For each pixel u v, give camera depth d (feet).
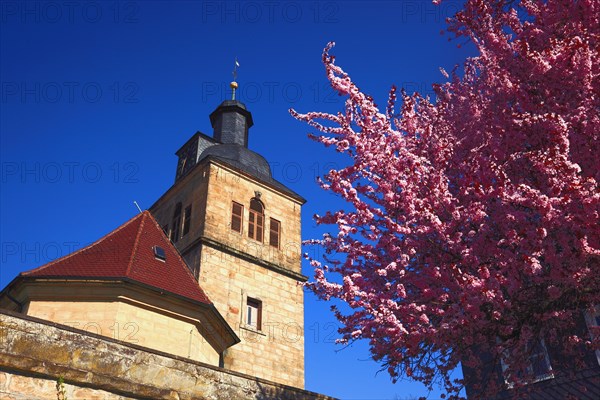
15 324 34.12
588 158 26.76
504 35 31.78
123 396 37.01
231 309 75.66
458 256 28.99
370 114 29.43
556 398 41.32
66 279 53.31
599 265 26.18
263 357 75.51
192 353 57.11
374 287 31.96
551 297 26.66
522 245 26.18
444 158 30.17
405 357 32.37
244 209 86.69
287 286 84.53
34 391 33.65
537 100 28.86
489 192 26.91
